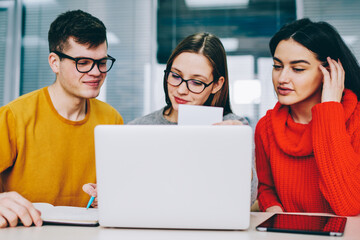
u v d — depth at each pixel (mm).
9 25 3283
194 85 1265
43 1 3309
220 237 700
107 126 761
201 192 746
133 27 3207
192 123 896
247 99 2992
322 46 1164
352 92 1255
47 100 1317
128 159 756
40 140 1276
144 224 764
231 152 738
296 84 1181
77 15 1219
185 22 3146
